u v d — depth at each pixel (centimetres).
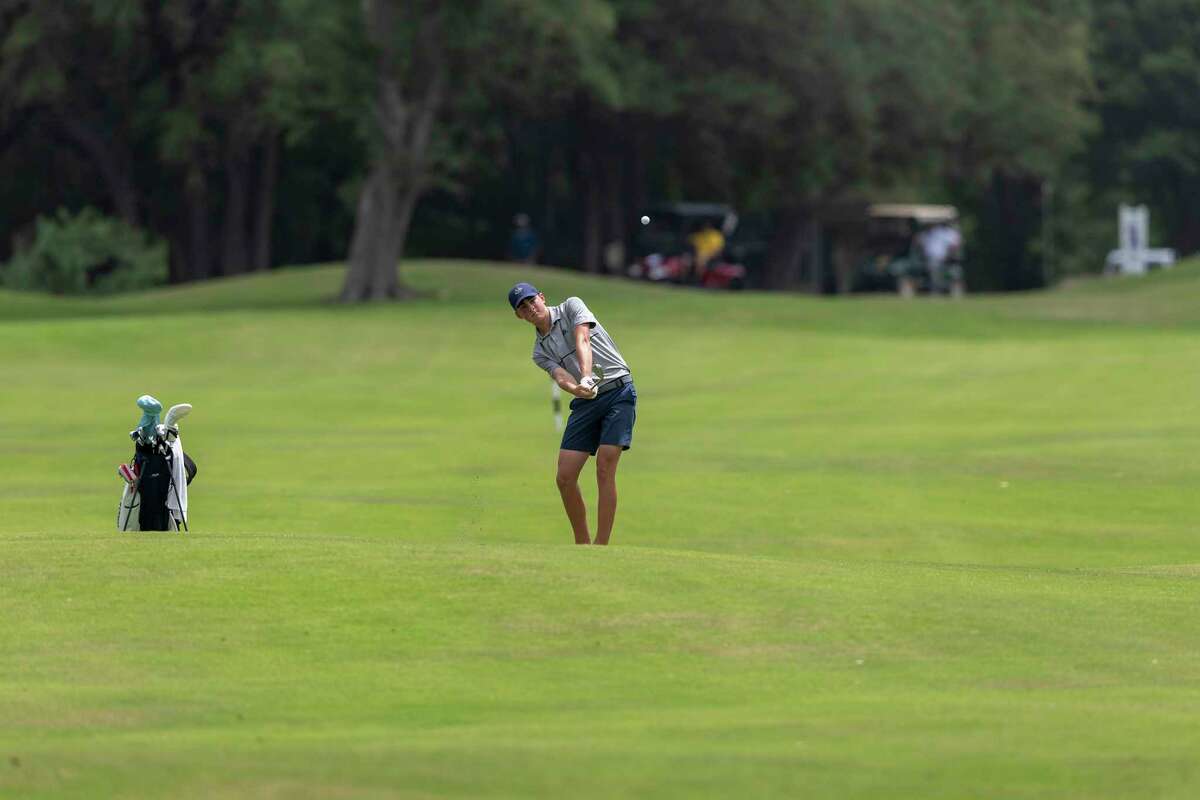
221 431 9675
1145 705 3109
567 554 4262
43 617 3675
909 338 16562
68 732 2920
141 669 3347
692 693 3222
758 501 6912
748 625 3681
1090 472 7606
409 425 10081
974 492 7144
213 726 2970
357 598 3819
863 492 7144
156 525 4638
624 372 4803
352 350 14775
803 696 3203
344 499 6806
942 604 3891
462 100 19888
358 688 3238
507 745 2805
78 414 10538
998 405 10331
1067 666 3428
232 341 15112
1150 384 10819
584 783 2589
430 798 2512
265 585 3900
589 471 7750
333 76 18125
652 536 6125
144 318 16388
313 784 2570
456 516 6406
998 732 2900
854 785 2588
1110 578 4322
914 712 3053
